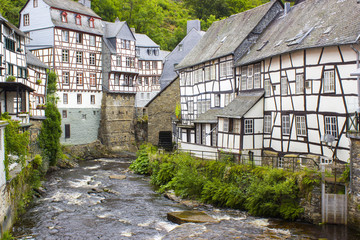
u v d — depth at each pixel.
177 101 39.25
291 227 15.27
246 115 22.09
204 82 29.94
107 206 19.52
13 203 16.47
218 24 32.97
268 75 22.12
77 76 41.34
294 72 19.84
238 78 25.33
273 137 21.73
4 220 14.47
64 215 17.91
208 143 27.05
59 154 32.12
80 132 41.47
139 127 46.59
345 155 16.73
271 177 17.19
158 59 55.91
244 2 66.12
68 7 41.12
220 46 28.52
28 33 40.84
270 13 26.36
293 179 16.50
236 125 22.64
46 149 29.69
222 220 16.36
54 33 39.00
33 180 22.00
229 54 25.52
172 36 71.12
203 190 19.88
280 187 16.28
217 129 24.95
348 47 16.66
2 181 14.40
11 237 14.65
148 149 30.44
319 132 18.30
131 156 41.78
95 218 17.47
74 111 40.88
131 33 45.84
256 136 22.47
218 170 20.25
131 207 19.31
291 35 21.38
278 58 21.12
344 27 17.55
